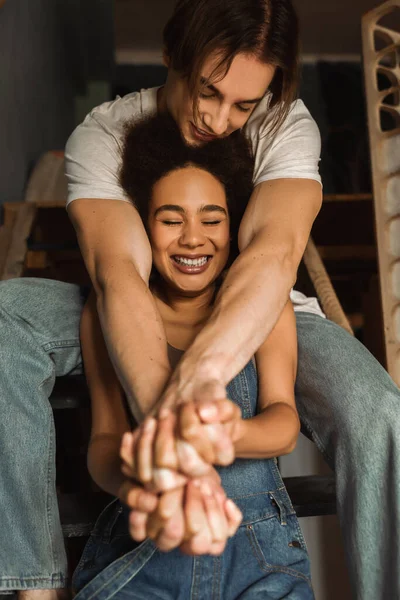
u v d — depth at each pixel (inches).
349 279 141.6
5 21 144.8
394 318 90.2
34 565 60.8
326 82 248.7
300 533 58.8
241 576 54.2
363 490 59.2
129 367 51.9
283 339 63.1
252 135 70.4
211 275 64.6
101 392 61.8
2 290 69.5
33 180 162.7
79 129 71.5
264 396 60.7
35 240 131.4
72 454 99.6
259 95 63.3
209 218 62.9
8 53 148.1
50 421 63.8
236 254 68.2
